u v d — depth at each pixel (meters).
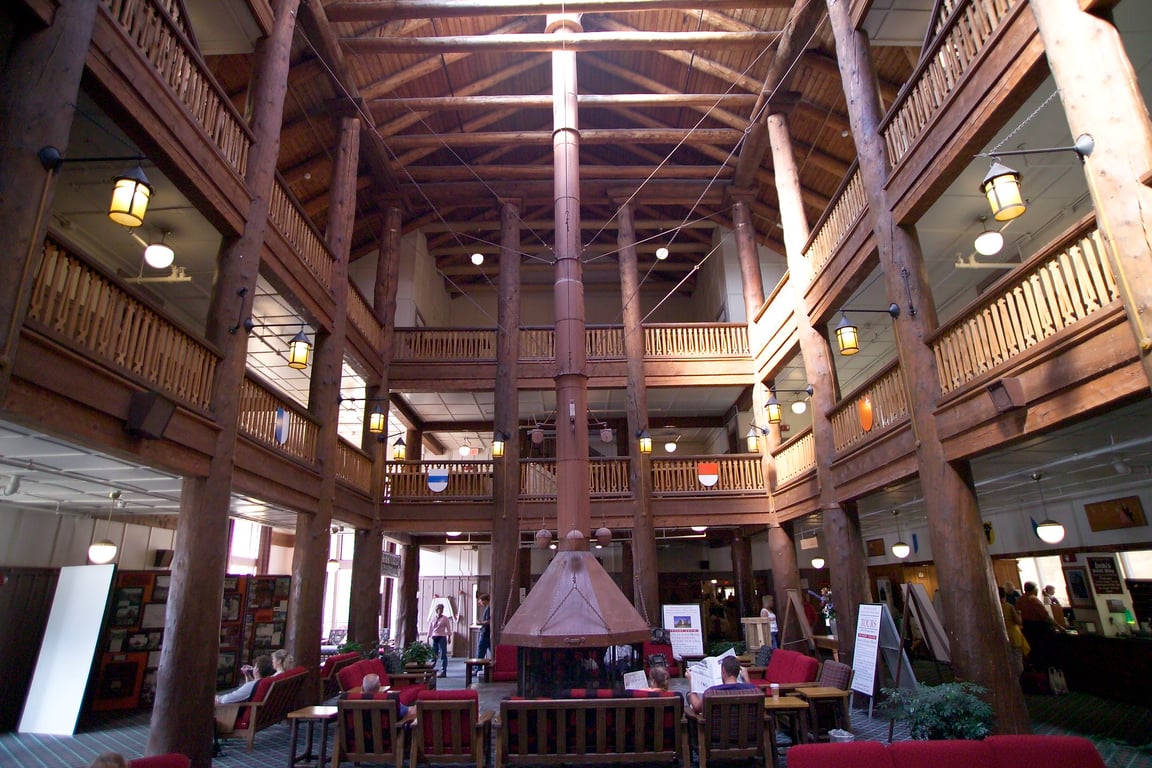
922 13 8.88
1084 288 4.94
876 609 8.55
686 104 13.51
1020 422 5.64
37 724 7.82
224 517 6.80
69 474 7.45
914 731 5.69
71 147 7.40
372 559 12.91
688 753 5.57
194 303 11.48
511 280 14.83
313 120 12.64
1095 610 11.36
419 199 15.70
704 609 19.20
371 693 6.05
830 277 9.98
